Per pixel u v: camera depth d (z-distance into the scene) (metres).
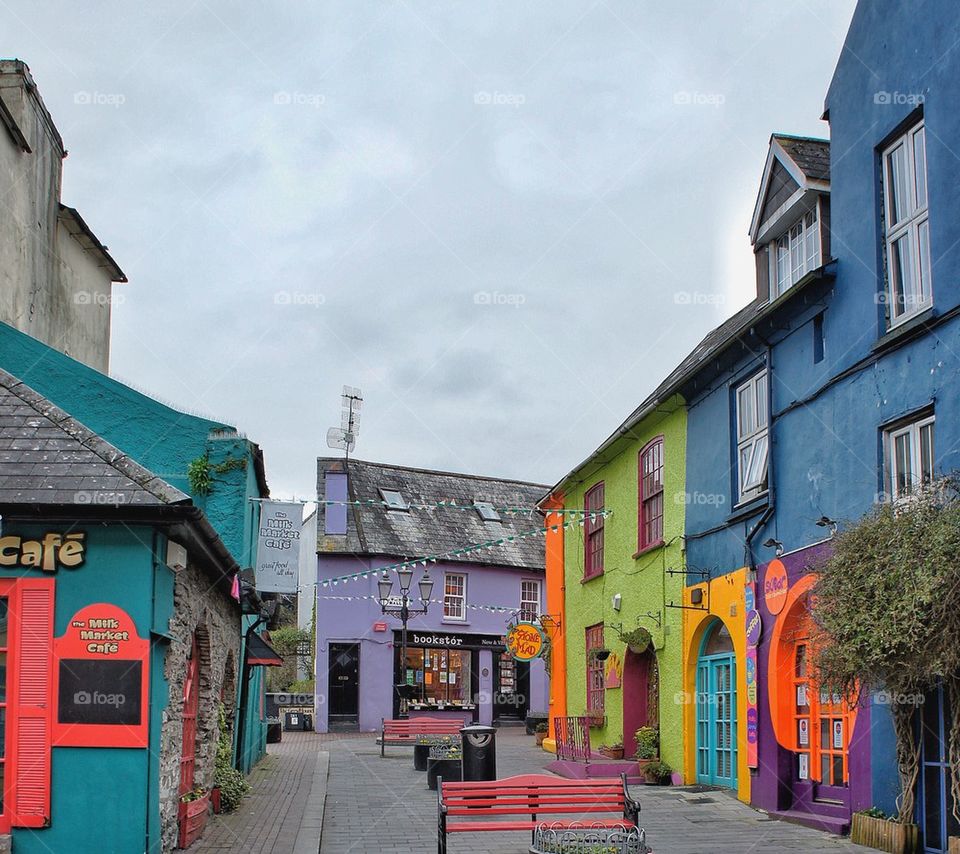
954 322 10.34
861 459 11.74
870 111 12.13
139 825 9.03
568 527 20.61
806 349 13.20
